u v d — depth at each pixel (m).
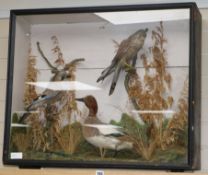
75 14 2.02
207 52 1.96
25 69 2.05
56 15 2.04
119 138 1.90
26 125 2.00
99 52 2.00
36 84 2.04
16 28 2.06
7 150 1.98
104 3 2.10
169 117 1.86
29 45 2.07
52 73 2.04
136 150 1.86
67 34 2.05
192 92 1.81
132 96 1.93
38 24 2.08
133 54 1.96
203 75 1.95
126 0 2.08
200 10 2.00
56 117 1.98
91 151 1.91
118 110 1.93
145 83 1.92
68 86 2.01
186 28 1.90
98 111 1.95
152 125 1.87
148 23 1.96
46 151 1.96
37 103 2.01
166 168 1.80
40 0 2.18
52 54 2.05
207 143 1.89
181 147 1.81
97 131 1.93
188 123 1.80
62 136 1.96
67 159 1.93
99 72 1.99
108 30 2.01
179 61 1.90
